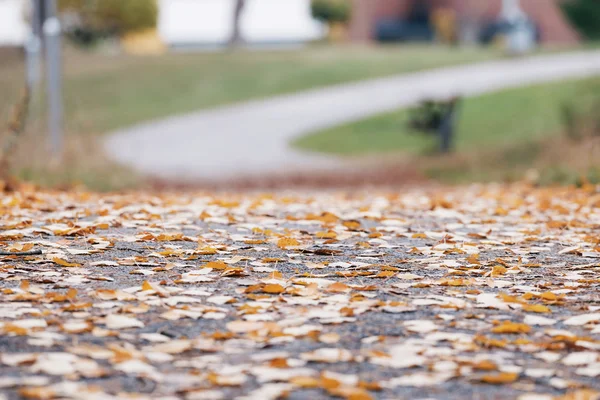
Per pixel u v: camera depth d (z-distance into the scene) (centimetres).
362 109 3969
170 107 4178
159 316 550
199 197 1320
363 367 467
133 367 451
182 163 2709
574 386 446
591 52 5366
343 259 741
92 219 947
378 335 519
